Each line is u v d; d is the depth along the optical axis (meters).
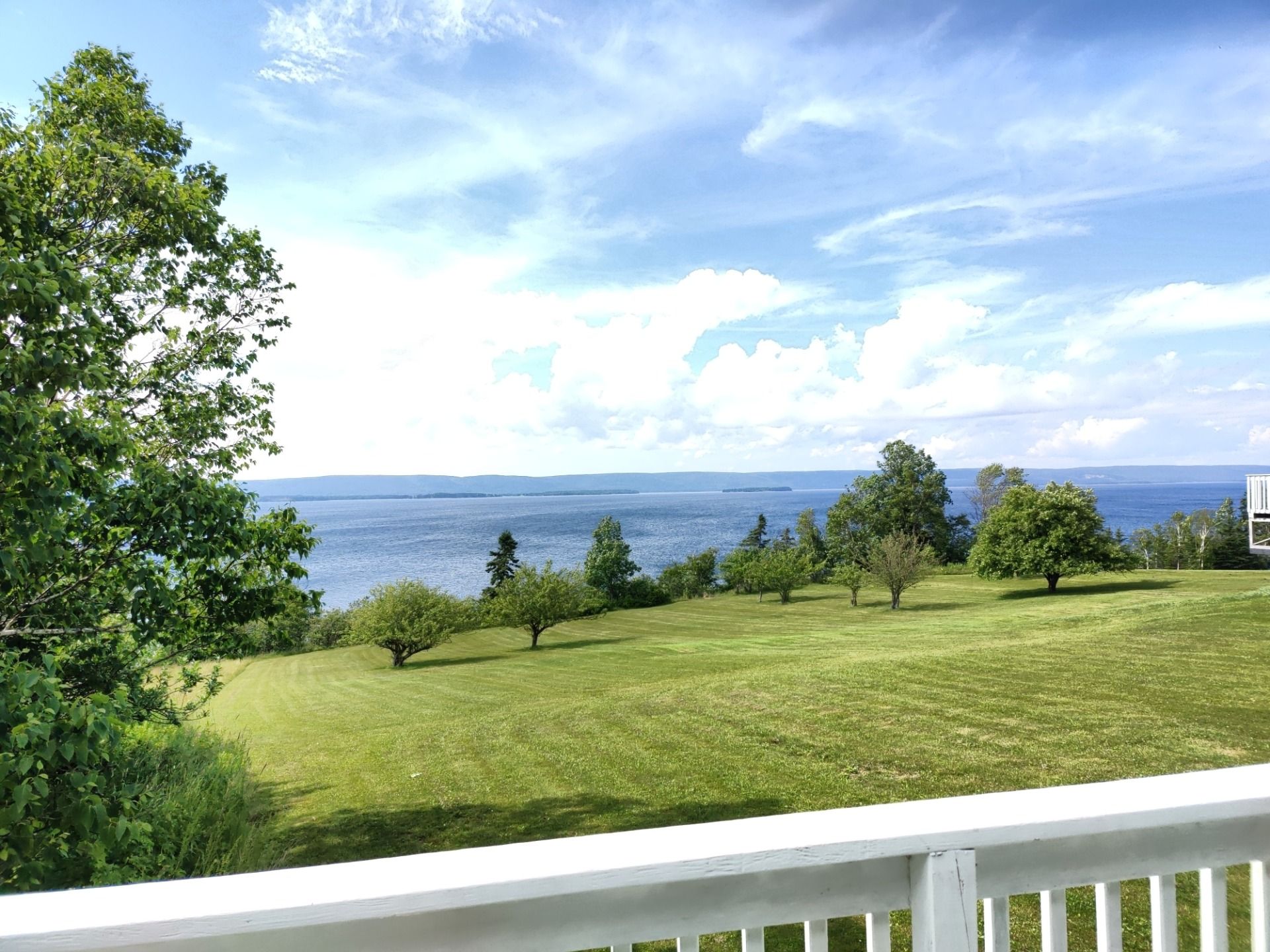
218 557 6.24
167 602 5.75
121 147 9.47
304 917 0.72
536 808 9.91
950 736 10.91
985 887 0.94
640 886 0.82
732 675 19.58
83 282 4.78
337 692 31.86
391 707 25.70
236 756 10.24
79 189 8.98
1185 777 1.06
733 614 52.44
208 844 6.50
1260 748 9.33
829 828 0.88
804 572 58.00
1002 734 10.75
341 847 8.98
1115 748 9.74
